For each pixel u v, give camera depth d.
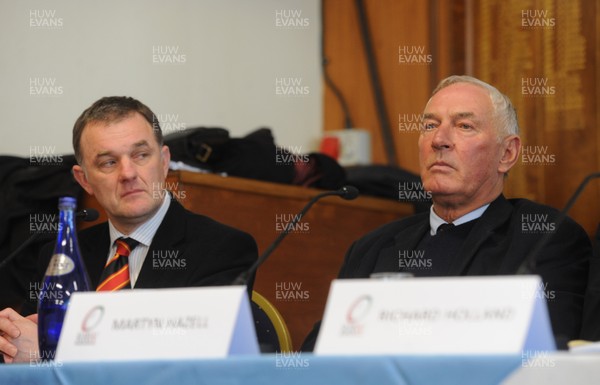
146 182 6.34
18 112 10.95
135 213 6.30
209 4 12.45
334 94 12.85
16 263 9.03
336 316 3.77
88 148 6.36
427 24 11.73
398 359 3.37
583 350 3.66
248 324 3.95
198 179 8.75
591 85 9.46
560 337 4.05
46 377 3.93
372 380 3.39
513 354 3.31
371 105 12.43
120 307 4.13
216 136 9.27
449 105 6.37
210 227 6.65
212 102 12.37
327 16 12.98
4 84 10.88
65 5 11.31
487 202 6.39
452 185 6.28
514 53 10.07
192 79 12.20
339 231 9.96
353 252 6.74
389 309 3.69
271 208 9.38
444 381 3.32
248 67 12.71
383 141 12.26
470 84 6.46
